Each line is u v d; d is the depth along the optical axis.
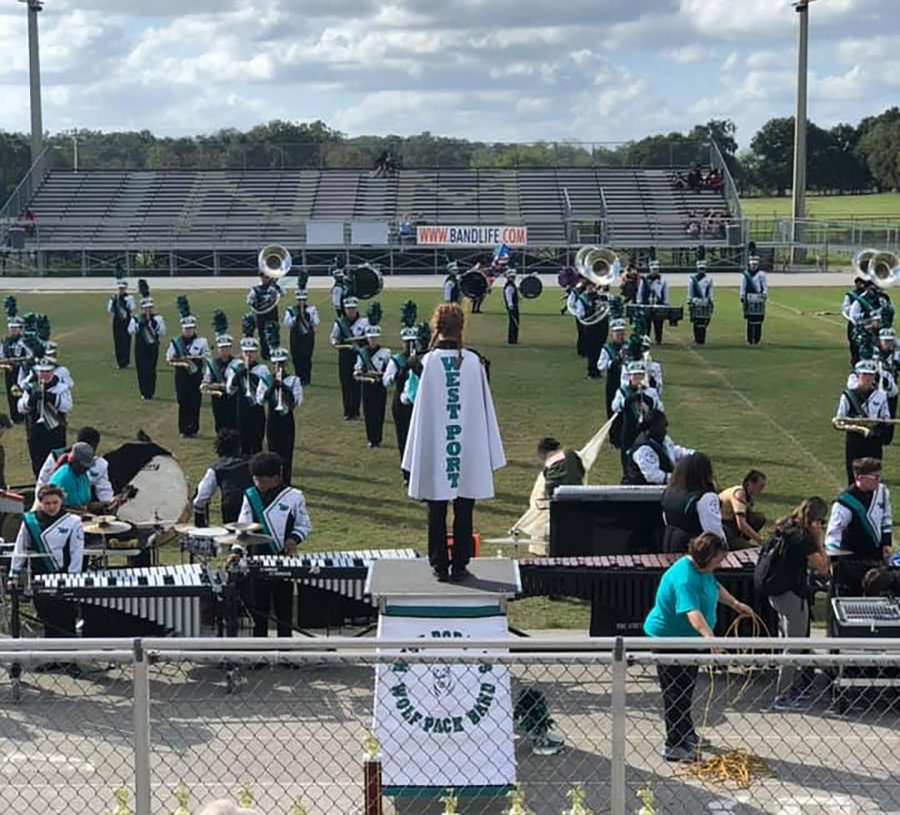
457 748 8.51
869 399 16.80
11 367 22.89
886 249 56.62
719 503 11.12
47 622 10.82
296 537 11.67
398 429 19.69
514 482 18.55
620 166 62.66
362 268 35.22
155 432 22.20
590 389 25.95
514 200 61.56
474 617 8.73
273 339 19.31
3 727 9.82
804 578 10.35
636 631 11.22
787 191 136.12
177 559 14.39
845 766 9.12
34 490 13.88
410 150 63.62
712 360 29.53
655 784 8.82
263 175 63.19
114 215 60.84
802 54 60.31
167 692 10.54
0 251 55.94
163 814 8.30
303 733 9.59
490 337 33.81
